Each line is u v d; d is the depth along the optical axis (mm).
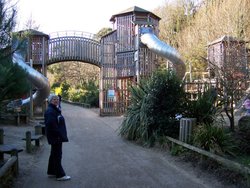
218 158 7043
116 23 26875
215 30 31047
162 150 10109
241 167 6355
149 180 7105
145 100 11266
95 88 40562
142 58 24172
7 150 7723
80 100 39500
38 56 26156
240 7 29297
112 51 25891
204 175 7277
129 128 12148
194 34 34719
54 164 7273
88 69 48938
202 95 11281
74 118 22781
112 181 7090
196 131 9078
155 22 27828
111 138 13164
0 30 7281
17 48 7785
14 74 8117
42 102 22906
